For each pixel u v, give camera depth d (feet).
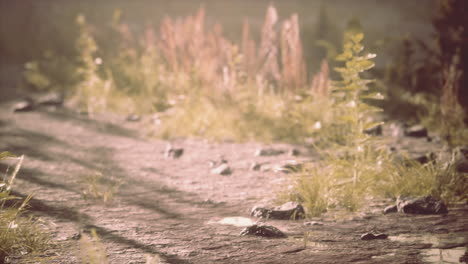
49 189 13.73
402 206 12.66
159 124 18.07
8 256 11.25
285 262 11.16
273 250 11.47
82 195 13.47
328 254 11.35
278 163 15.05
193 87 18.83
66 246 11.55
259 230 11.93
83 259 11.19
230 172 14.69
